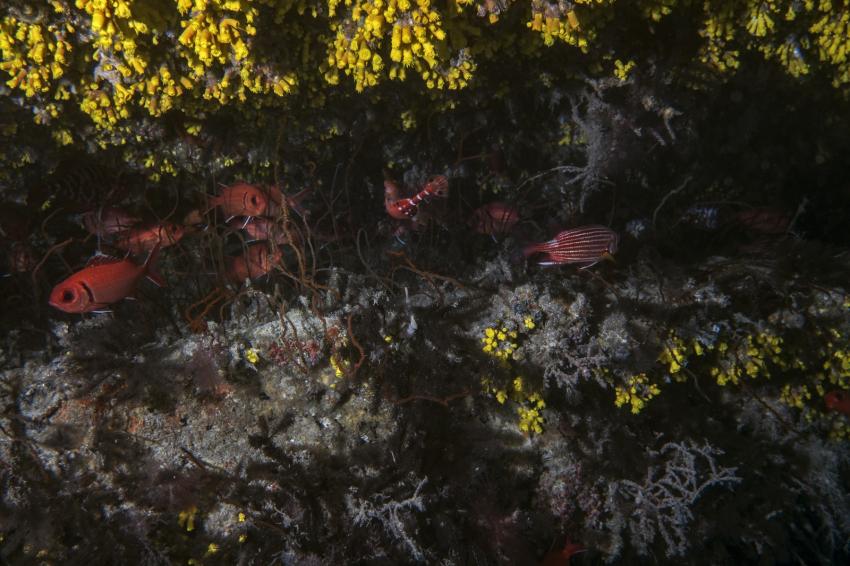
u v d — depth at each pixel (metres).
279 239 1.21
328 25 0.96
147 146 1.12
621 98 1.16
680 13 1.05
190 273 1.22
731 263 1.18
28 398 1.04
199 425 1.04
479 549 1.09
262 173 1.24
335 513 1.02
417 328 1.08
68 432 1.02
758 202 1.45
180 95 0.99
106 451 1.02
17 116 0.99
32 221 1.17
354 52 0.96
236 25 0.90
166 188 1.24
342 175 1.31
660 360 1.12
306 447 1.05
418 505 0.99
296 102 1.08
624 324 1.10
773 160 1.37
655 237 1.35
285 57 0.98
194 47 0.92
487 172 1.36
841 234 1.53
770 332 1.15
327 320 1.05
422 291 1.17
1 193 1.10
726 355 1.17
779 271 1.16
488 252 1.39
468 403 1.13
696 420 1.24
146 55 0.94
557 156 1.34
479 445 1.14
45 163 1.07
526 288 1.12
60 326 1.10
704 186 1.41
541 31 0.97
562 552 1.14
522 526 1.13
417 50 0.92
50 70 0.93
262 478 1.02
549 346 1.09
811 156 1.36
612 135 1.21
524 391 1.11
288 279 1.23
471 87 1.10
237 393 1.04
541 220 1.42
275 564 0.99
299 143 1.17
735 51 1.09
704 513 1.23
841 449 1.24
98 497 1.00
